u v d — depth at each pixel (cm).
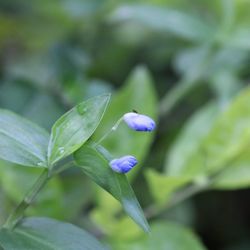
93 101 29
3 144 29
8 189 39
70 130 29
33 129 30
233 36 47
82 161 29
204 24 47
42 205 38
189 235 40
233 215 51
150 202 48
